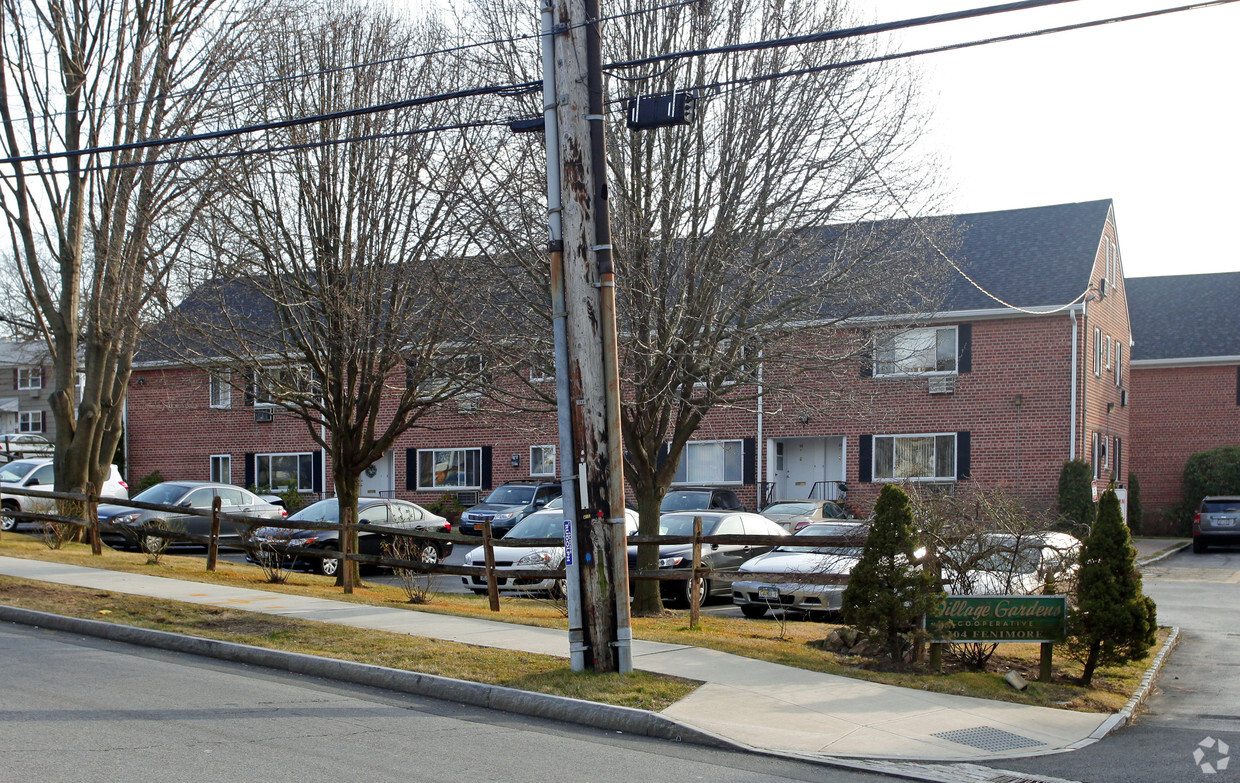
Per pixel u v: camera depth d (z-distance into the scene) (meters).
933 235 13.81
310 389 16.59
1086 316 27.30
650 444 14.09
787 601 14.59
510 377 17.61
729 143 12.93
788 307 13.23
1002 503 11.80
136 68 18.50
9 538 20.19
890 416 27.31
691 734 7.97
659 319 12.84
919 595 10.34
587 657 9.77
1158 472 35.53
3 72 19.42
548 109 9.80
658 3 13.00
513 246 13.18
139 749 6.91
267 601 13.70
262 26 16.78
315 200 15.42
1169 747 8.11
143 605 12.83
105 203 18.86
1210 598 18.17
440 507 32.50
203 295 15.56
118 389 21.59
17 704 8.05
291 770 6.59
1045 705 9.32
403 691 9.53
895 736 8.06
